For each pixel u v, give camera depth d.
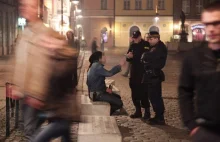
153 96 8.91
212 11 3.27
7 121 7.70
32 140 4.73
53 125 4.64
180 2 71.62
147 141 7.55
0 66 23.84
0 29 36.91
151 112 10.66
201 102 3.31
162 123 9.02
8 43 39.88
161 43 8.78
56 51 4.58
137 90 9.52
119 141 7.05
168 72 24.31
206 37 3.43
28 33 4.85
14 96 4.96
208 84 3.26
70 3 47.69
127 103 12.14
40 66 4.64
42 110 4.68
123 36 72.75
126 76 20.23
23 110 4.96
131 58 9.46
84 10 72.31
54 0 40.03
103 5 72.50
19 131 8.06
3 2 37.50
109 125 8.16
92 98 10.09
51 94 4.61
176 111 10.88
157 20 71.88
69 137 4.75
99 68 10.03
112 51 55.34
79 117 4.75
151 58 8.68
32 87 4.65
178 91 3.56
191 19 71.56
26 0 4.92
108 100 10.02
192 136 3.37
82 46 54.66
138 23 72.88
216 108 3.22
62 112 4.62
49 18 39.31
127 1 72.75
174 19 72.00
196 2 71.44
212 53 3.33
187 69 3.47
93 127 7.95
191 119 3.42
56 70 4.57
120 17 72.69
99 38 72.12
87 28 72.62
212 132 3.27
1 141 7.34
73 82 4.78
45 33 4.75
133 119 9.62
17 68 4.85
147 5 72.75
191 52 3.45
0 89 14.67
